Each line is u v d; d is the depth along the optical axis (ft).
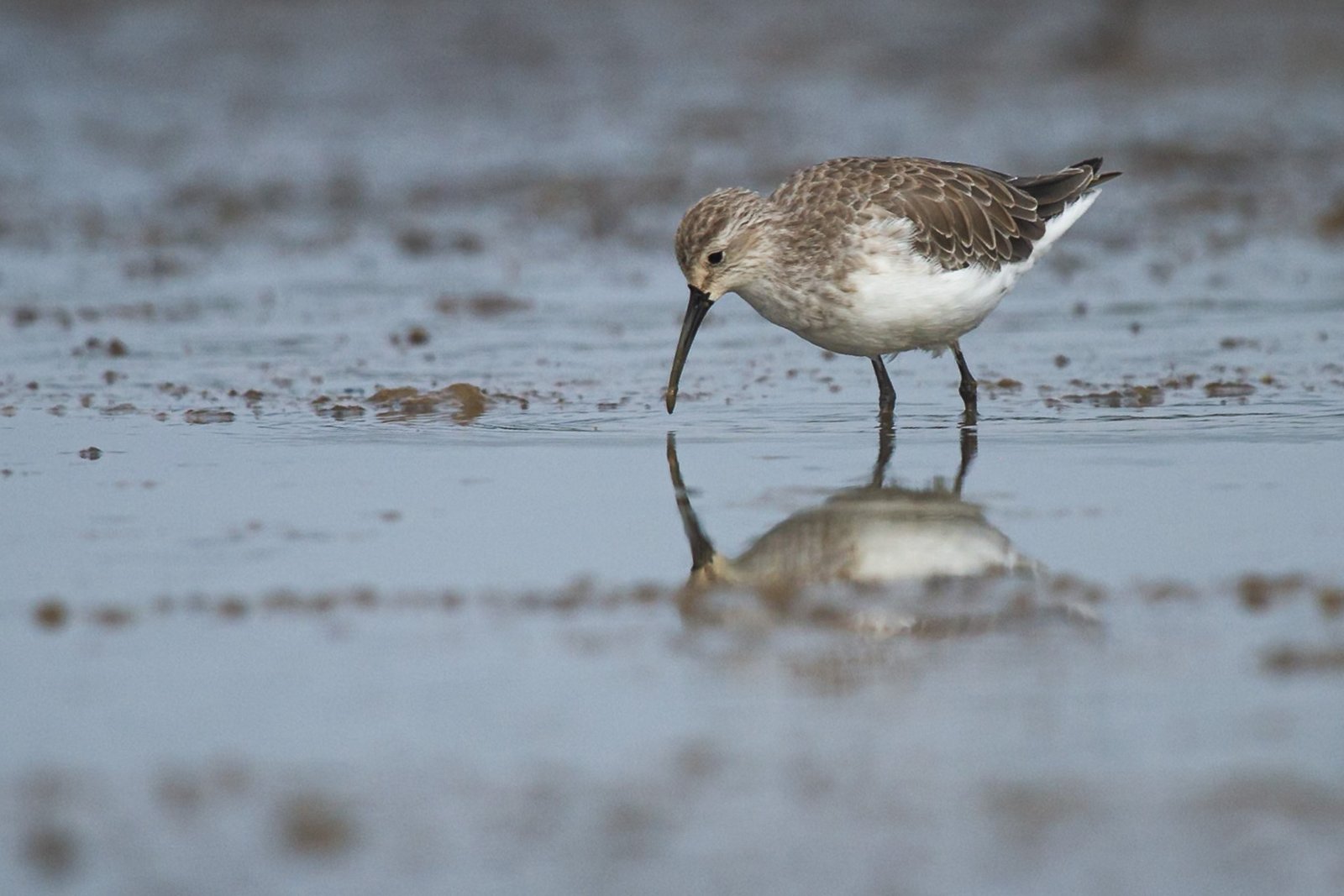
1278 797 24.02
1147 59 100.58
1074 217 48.24
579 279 65.77
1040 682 28.22
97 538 36.68
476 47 106.01
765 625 31.24
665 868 22.66
